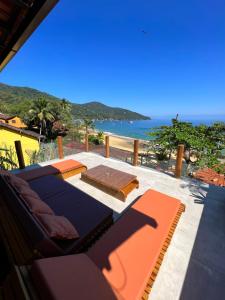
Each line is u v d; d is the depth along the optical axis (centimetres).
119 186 346
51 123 2544
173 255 218
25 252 136
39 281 100
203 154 1018
